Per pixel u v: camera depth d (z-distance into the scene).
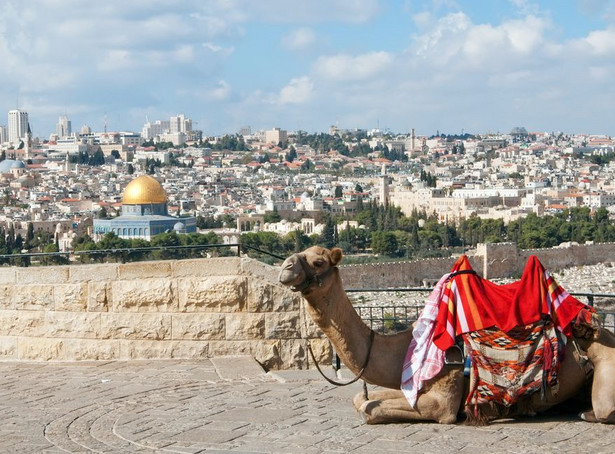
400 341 13.91
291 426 13.88
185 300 19.05
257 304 18.81
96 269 19.52
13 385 17.31
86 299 19.55
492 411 13.55
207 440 13.28
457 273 13.75
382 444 12.79
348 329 13.73
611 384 13.21
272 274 18.81
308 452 12.58
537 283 13.44
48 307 19.78
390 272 158.00
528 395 13.44
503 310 13.37
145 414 14.82
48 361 19.69
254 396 15.89
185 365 18.45
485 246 183.12
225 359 18.67
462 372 13.55
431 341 13.55
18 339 19.97
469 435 13.05
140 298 19.23
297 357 18.78
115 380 17.39
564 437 12.87
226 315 18.92
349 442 12.95
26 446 13.26
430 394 13.57
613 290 161.25
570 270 193.75
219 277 18.92
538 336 13.33
